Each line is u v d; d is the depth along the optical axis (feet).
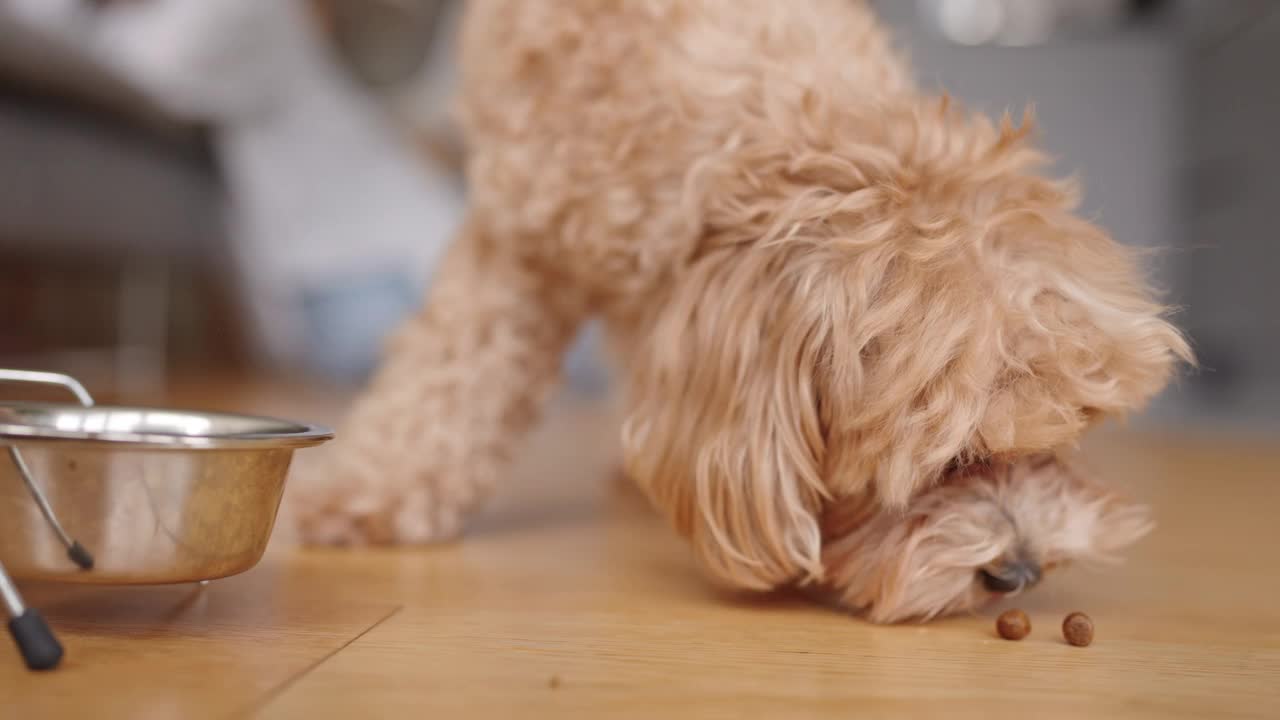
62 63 7.64
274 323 10.52
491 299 3.72
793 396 2.74
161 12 9.14
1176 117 15.38
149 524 2.29
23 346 10.00
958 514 2.72
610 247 3.19
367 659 2.31
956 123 3.00
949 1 15.26
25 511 2.27
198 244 10.03
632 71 3.23
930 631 2.75
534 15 3.47
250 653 2.31
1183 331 2.89
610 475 5.06
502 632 2.59
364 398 3.99
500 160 3.49
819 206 2.77
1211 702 2.19
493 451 3.79
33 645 2.09
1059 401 2.54
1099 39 15.35
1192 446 8.34
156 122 9.19
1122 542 2.87
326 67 10.75
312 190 10.12
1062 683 2.31
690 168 3.01
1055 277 2.64
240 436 2.33
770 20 3.27
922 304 2.58
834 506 2.86
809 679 2.28
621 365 4.37
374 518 3.64
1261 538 4.30
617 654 2.43
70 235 8.18
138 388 8.77
